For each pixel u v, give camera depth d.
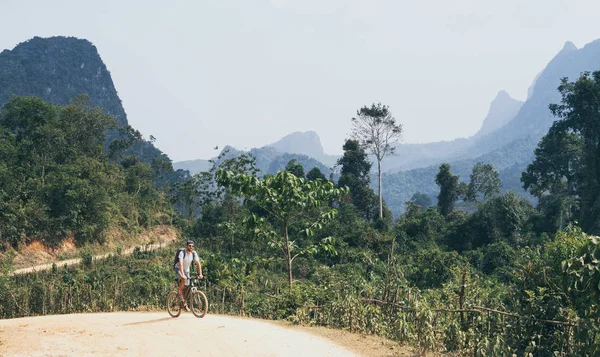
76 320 11.17
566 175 66.25
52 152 60.56
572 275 7.07
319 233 45.44
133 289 19.67
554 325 8.59
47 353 7.64
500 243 34.56
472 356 9.07
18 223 43.69
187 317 11.43
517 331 8.75
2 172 48.34
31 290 18.56
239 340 9.23
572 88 55.62
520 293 9.41
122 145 103.56
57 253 46.41
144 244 58.72
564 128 57.69
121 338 8.83
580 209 50.62
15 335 8.80
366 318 11.44
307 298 13.96
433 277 25.58
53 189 49.66
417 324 10.16
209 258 20.59
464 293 10.98
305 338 10.09
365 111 75.94
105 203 53.19
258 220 17.47
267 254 36.28
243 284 18.30
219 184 17.16
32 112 72.50
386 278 12.62
